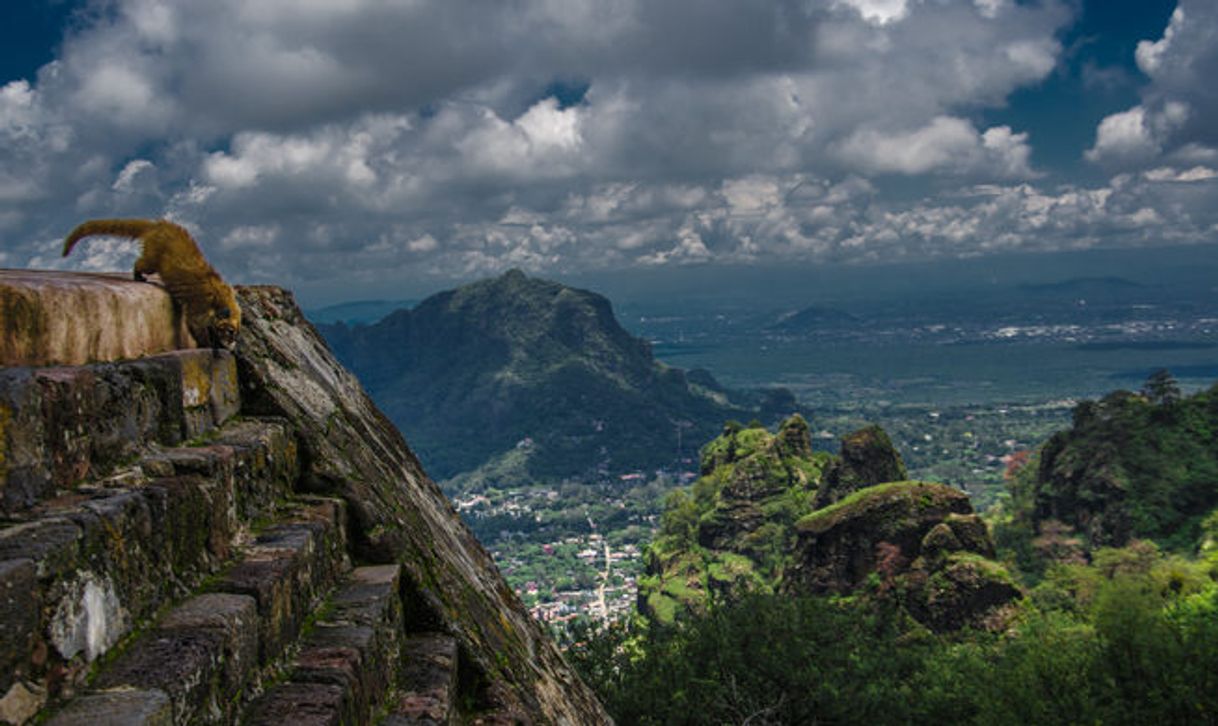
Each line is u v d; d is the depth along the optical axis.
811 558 39.59
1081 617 30.22
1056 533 69.50
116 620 2.81
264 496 4.57
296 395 5.68
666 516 84.69
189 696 2.70
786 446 77.88
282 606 3.73
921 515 37.06
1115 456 66.69
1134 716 16.09
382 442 7.10
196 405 4.41
